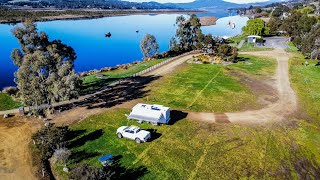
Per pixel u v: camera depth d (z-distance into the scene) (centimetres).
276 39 13762
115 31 18662
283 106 5219
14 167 3397
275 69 7788
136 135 3916
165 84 6475
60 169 3362
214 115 4822
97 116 4766
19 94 5409
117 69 8156
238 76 7112
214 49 10075
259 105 5259
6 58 9669
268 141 3994
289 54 9881
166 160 3538
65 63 5144
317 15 18375
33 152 3709
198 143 3925
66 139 4016
